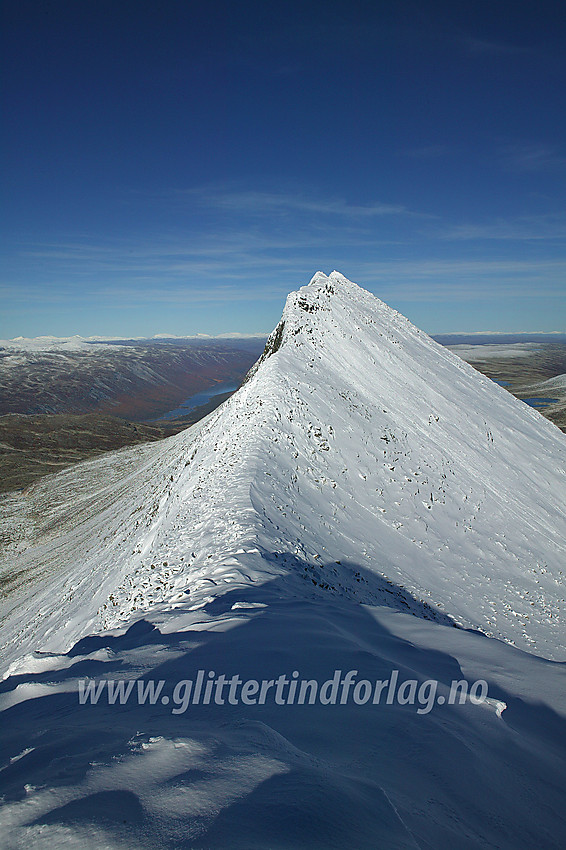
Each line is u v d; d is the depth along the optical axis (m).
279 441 22.09
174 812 2.43
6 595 30.39
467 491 25.31
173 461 35.28
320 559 14.15
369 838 2.41
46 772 2.98
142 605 11.34
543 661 7.93
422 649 7.82
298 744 3.74
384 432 26.97
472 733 4.73
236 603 8.55
